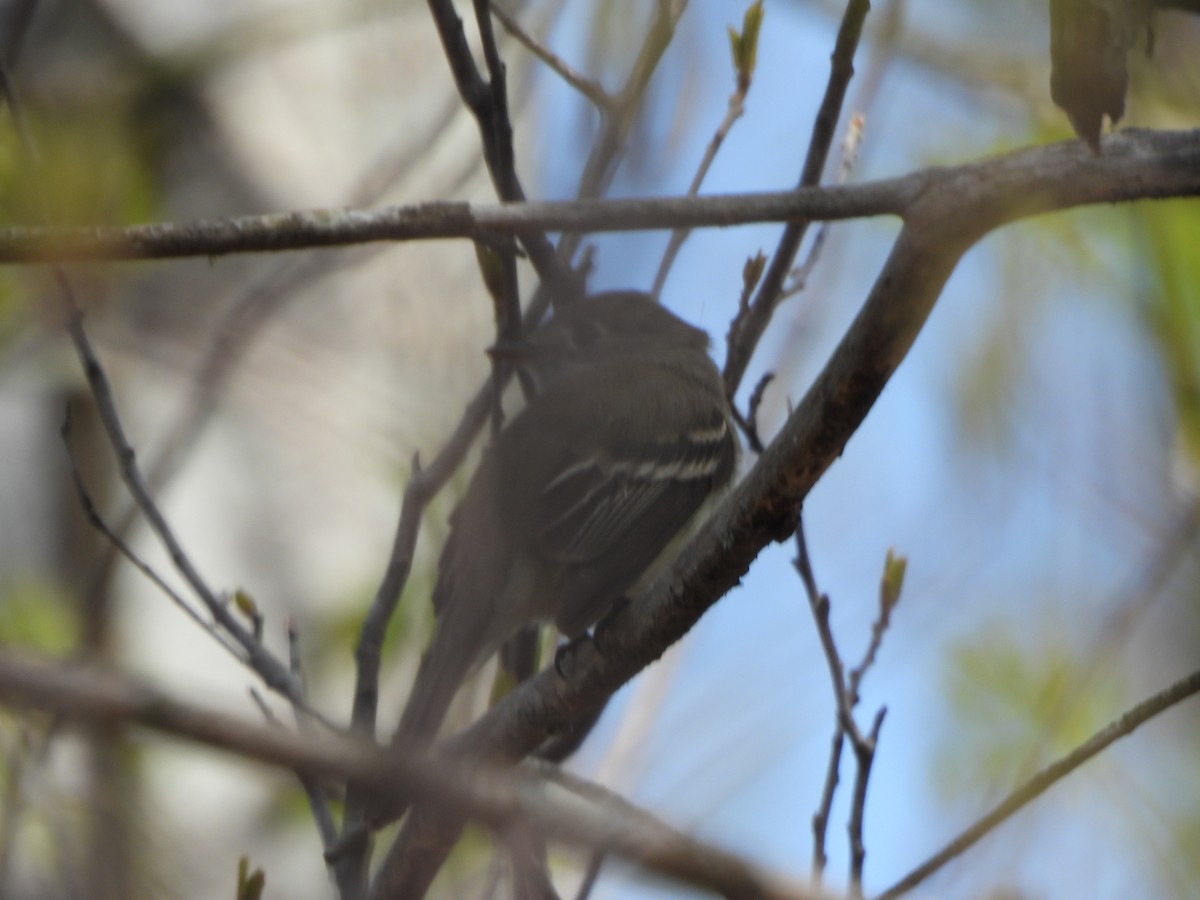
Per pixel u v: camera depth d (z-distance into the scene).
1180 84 7.95
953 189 5.39
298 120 10.51
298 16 10.26
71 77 9.66
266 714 6.80
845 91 7.88
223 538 10.38
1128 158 5.32
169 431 10.43
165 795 8.81
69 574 10.16
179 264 9.66
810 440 6.25
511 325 7.99
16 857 7.28
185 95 10.30
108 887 7.76
